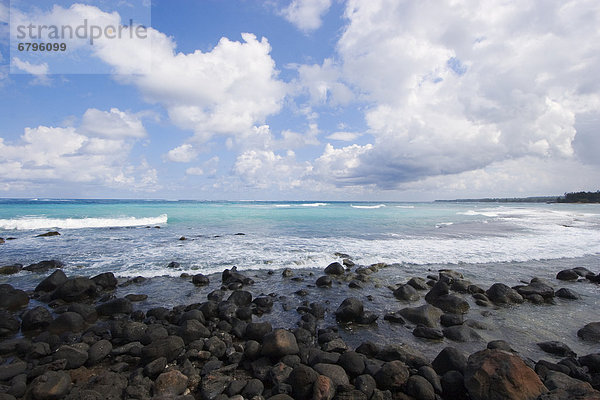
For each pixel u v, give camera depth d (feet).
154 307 28.71
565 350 20.38
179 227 82.64
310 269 42.60
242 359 19.49
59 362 18.15
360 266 44.21
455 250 53.98
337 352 19.62
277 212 135.64
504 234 73.56
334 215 120.98
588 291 34.30
